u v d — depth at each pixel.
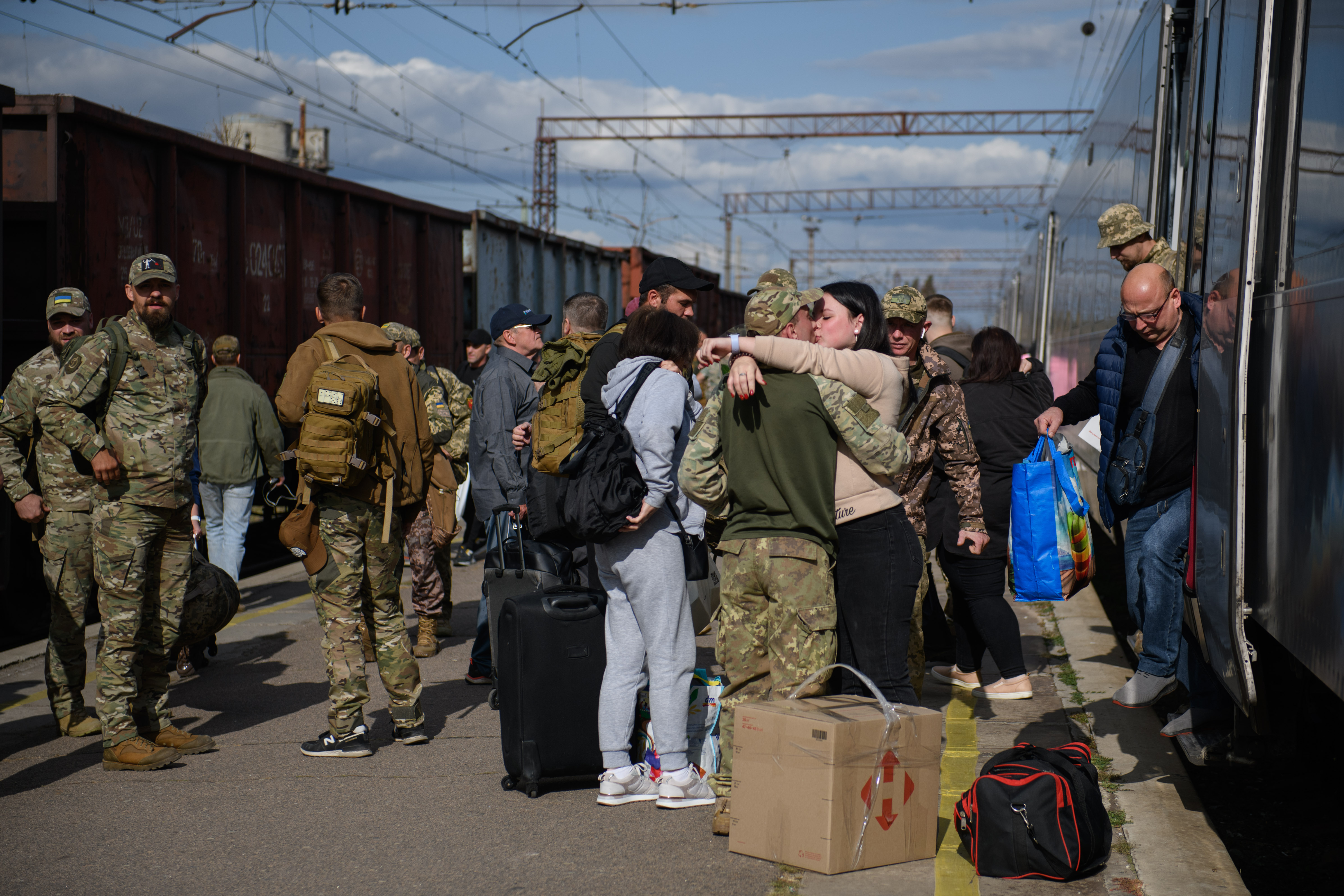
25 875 3.70
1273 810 4.52
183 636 5.82
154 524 4.80
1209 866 3.60
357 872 3.70
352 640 4.91
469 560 10.16
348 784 4.57
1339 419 2.95
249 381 7.69
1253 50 3.79
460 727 5.39
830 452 3.71
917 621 5.01
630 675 4.27
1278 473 3.45
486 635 6.11
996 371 5.53
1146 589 4.48
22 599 7.36
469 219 14.09
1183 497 4.44
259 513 11.21
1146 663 4.51
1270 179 3.64
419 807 4.29
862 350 3.92
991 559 5.50
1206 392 4.07
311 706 5.79
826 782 3.52
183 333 5.04
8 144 7.54
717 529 4.31
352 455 4.66
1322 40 3.26
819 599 3.71
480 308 14.55
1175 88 6.67
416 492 5.05
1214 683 4.78
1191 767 4.92
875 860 3.61
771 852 3.67
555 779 4.41
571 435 4.65
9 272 7.52
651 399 4.00
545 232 16.92
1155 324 4.39
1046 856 3.47
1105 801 4.16
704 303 25.62
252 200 9.69
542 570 5.10
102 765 4.85
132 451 4.71
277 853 3.87
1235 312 3.68
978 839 3.55
